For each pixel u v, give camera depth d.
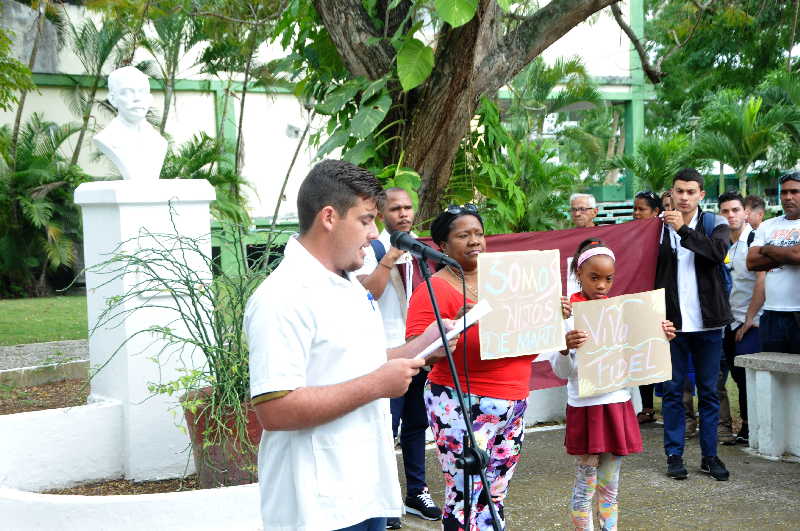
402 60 6.05
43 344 11.62
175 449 5.24
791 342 6.39
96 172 20.69
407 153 6.77
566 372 4.09
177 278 5.17
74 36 19.88
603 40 22.08
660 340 4.11
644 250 6.29
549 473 5.88
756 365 6.28
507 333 3.49
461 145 7.66
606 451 4.03
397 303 5.12
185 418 4.80
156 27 18.25
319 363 2.47
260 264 5.10
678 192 5.75
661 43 23.25
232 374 4.60
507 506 5.21
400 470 6.04
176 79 20.38
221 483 4.67
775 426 6.24
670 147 20.53
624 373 4.03
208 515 4.34
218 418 4.47
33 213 18.66
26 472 4.93
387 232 5.23
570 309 3.77
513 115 16.94
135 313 5.11
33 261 19.70
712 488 5.51
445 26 6.46
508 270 3.52
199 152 18.84
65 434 5.04
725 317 5.61
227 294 4.84
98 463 5.16
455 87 6.51
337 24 6.74
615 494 4.18
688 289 5.67
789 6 9.98
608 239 6.37
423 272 2.90
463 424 3.55
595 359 3.94
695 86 25.59
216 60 19.14
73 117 20.23
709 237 5.59
